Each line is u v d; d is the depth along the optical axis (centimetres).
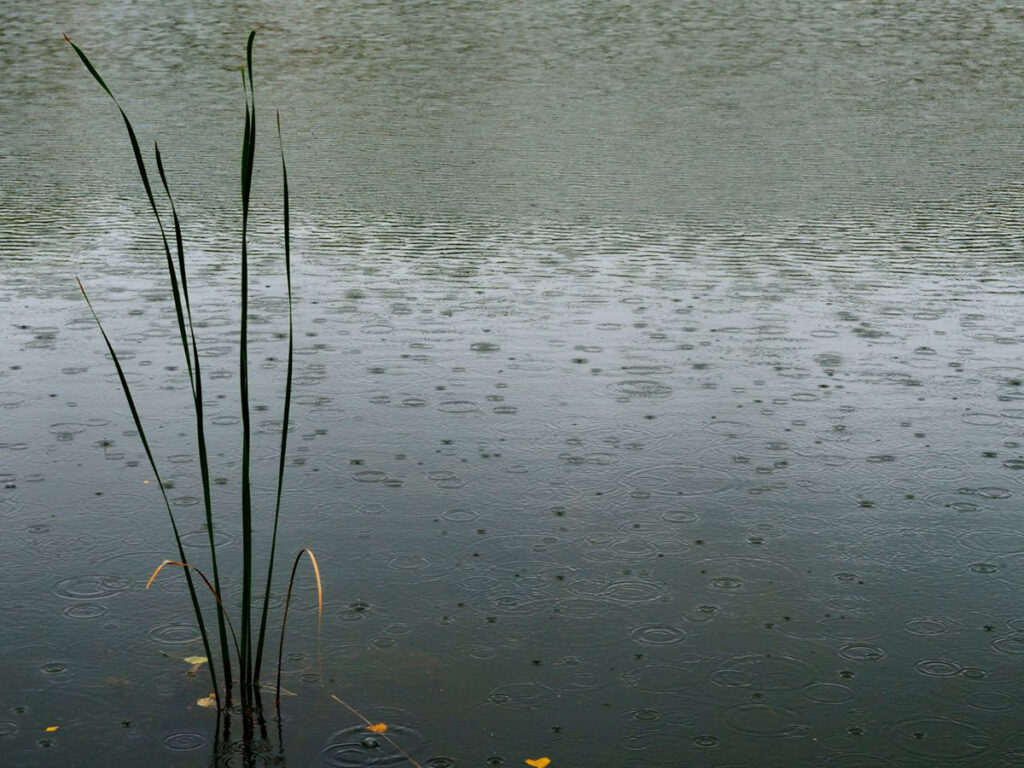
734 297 634
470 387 489
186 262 696
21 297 617
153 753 262
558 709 279
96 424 445
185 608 321
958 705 281
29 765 258
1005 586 335
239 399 472
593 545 356
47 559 344
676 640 307
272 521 371
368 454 420
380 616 318
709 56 1630
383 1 2123
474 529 366
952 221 827
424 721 274
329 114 1241
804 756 263
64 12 1973
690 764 260
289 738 267
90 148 1061
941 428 449
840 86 1426
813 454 424
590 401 475
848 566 346
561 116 1234
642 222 816
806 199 893
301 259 709
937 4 2125
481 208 854
